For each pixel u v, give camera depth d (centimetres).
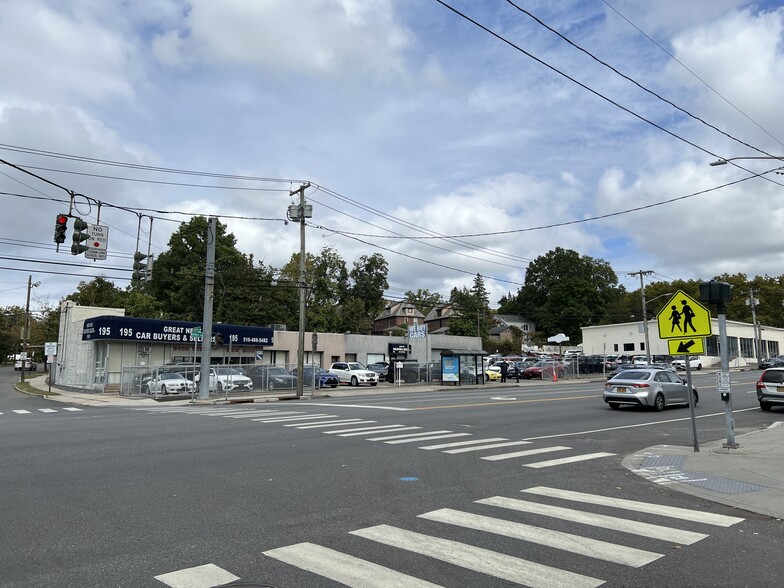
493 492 820
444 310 11138
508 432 1510
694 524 662
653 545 581
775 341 8194
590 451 1220
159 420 1788
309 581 484
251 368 3400
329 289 7694
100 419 1850
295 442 1291
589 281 10162
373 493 809
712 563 530
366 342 5781
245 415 1945
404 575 497
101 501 759
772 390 2150
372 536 609
